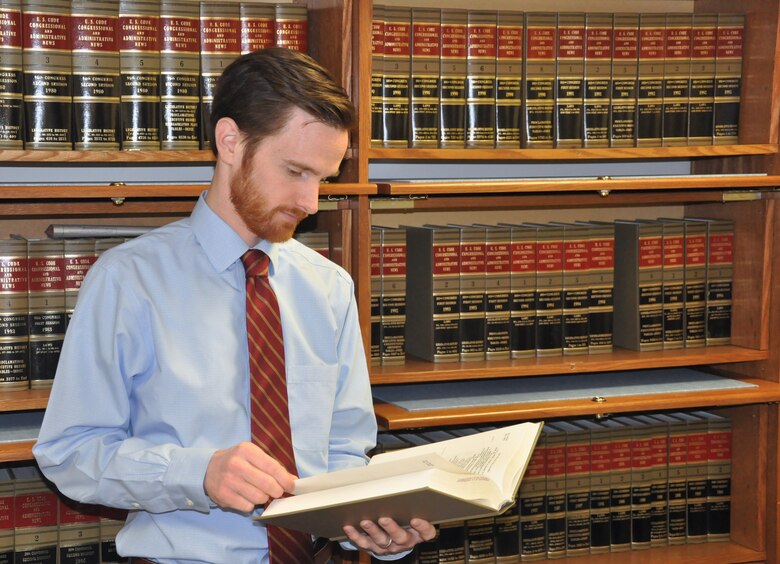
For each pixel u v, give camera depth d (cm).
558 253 232
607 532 242
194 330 149
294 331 157
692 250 245
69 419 142
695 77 236
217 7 201
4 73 187
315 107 136
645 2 261
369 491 121
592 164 265
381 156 210
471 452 149
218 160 151
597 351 238
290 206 141
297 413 155
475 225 238
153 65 197
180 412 146
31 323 196
